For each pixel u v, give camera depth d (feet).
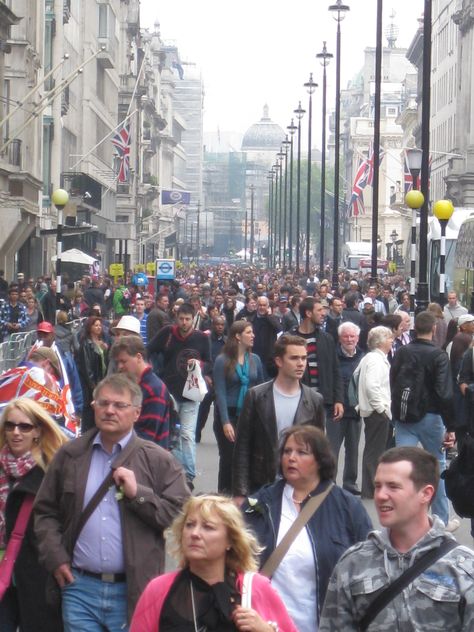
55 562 36.68
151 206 655.76
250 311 121.49
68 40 333.01
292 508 36.91
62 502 37.40
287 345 49.42
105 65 422.82
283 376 49.70
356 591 28.35
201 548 28.22
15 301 139.54
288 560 35.94
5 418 39.88
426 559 28.14
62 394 53.01
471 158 434.30
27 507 39.27
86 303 175.94
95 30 399.24
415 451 28.89
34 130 242.58
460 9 468.75
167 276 257.14
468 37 445.78
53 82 293.23
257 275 420.77
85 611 36.88
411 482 28.53
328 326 126.31
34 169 243.40
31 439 39.88
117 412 37.40
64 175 315.78
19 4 232.12
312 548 35.96
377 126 222.48
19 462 39.70
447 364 67.10
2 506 39.99
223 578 28.58
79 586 36.99
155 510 36.88
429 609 27.86
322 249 372.58
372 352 74.69
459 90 462.19
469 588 27.81
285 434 37.22
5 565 39.11
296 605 35.83
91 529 36.91
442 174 505.66
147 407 50.93
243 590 28.30
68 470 37.50
